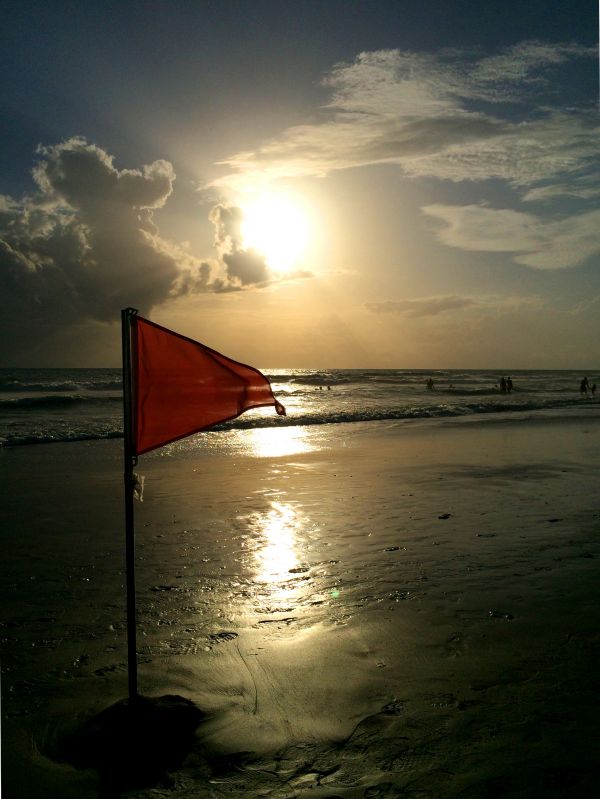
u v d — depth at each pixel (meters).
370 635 4.44
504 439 18.00
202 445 17.19
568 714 3.34
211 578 5.82
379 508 8.84
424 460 13.75
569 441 17.38
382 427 22.23
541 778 2.79
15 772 2.89
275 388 53.03
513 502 9.15
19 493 10.15
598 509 8.60
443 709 3.41
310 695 3.59
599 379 85.00
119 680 3.79
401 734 3.17
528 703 3.46
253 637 4.43
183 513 8.66
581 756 2.95
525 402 34.09
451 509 8.70
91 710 3.44
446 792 2.71
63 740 3.15
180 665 3.99
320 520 8.16
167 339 3.36
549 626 4.57
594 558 6.30
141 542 7.15
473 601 5.11
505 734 3.15
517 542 6.92
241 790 2.75
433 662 4.00
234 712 3.40
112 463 13.59
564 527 7.60
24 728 3.26
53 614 4.93
